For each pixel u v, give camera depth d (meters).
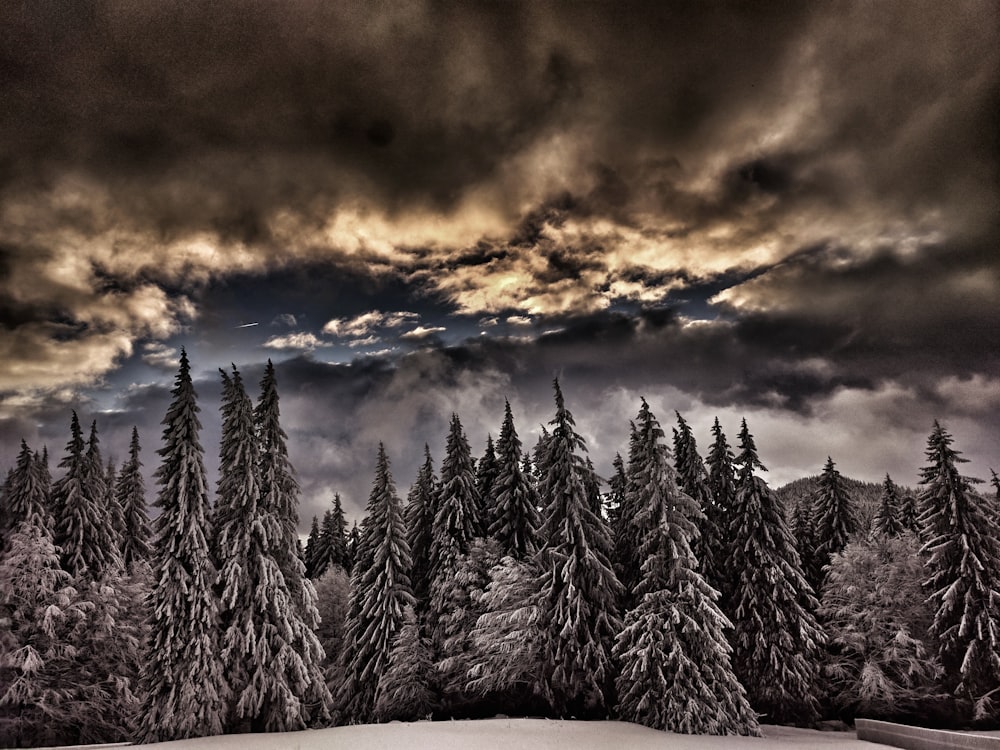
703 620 26.88
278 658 25.23
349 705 35.41
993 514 33.19
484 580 35.00
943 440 33.81
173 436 25.70
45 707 26.45
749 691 33.09
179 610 24.08
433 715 33.88
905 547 35.56
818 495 44.72
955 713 31.25
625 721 27.52
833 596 35.91
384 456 38.88
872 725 24.20
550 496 33.47
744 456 35.41
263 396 29.23
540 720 27.69
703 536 35.53
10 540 28.20
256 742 21.31
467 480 40.16
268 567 26.28
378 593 36.00
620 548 35.59
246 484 26.62
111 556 33.25
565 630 29.28
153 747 20.67
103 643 29.70
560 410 33.78
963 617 30.22
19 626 27.14
